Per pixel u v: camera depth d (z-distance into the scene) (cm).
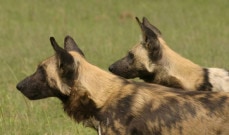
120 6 6425
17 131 2455
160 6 6384
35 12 6172
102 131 1806
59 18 5962
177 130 1756
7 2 6538
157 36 2422
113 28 5472
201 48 4200
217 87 2336
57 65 1878
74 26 5625
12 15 6050
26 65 3662
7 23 5722
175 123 1758
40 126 2509
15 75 3406
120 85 1834
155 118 1766
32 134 2455
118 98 1802
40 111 2686
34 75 1939
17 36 5059
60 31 5269
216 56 3809
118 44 4488
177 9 6244
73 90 1848
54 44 1827
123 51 4084
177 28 5338
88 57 3803
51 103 2812
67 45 1958
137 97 1792
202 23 5606
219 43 4512
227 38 4866
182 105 1775
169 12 6128
